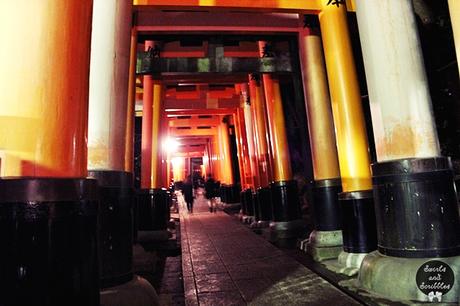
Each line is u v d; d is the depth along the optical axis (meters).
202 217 18.34
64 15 2.55
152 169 12.59
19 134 2.31
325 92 8.38
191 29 9.29
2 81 2.33
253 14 9.39
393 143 4.65
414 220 4.39
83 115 2.68
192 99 17.86
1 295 2.21
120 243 4.18
